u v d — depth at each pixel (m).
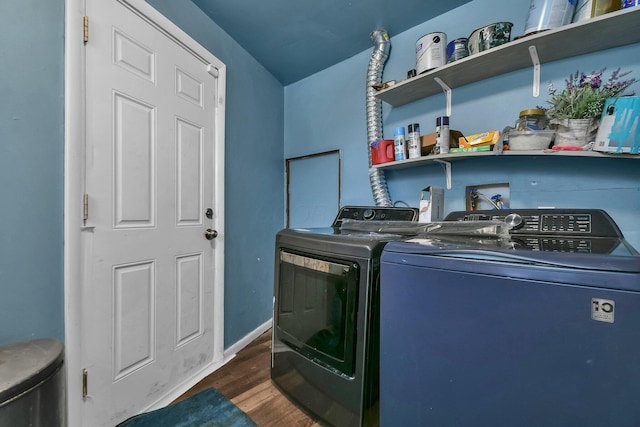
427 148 1.59
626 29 1.08
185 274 1.60
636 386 0.54
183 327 1.58
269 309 2.41
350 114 2.21
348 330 1.06
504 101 1.48
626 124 0.97
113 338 1.21
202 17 1.71
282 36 1.96
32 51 0.96
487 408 0.70
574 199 1.30
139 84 1.33
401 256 0.86
